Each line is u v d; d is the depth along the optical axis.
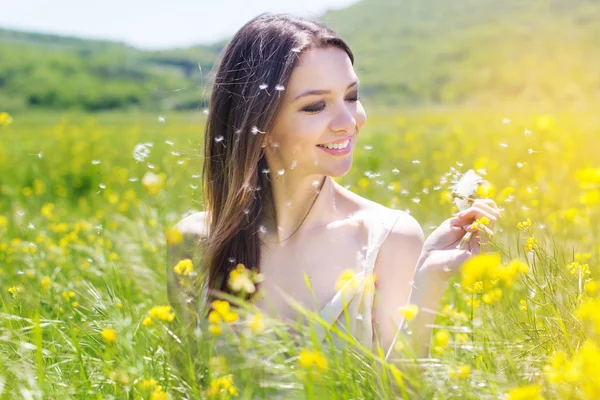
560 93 52.19
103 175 8.73
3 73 66.88
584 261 2.70
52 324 2.47
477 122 17.89
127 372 1.95
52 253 3.96
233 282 2.03
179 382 2.02
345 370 1.77
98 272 3.37
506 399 1.61
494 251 2.10
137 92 64.81
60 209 6.48
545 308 2.10
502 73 66.94
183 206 4.22
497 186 4.54
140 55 83.62
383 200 5.14
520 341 2.01
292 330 2.28
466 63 76.06
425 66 78.88
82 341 2.45
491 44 81.75
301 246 2.44
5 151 11.87
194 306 2.40
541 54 71.69
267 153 2.43
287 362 1.84
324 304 2.36
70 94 63.25
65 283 3.39
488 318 2.06
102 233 4.46
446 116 29.48
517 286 2.55
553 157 5.43
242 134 2.38
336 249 2.42
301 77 2.27
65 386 2.03
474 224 2.02
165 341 2.13
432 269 2.06
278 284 2.42
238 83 2.40
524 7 95.00
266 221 2.48
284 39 2.30
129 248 3.91
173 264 2.64
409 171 7.52
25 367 2.04
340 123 2.27
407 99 67.19
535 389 1.34
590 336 1.74
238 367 1.84
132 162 9.62
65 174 8.88
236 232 2.43
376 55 89.62
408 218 2.45
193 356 2.06
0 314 2.38
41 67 69.44
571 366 1.40
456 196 2.22
